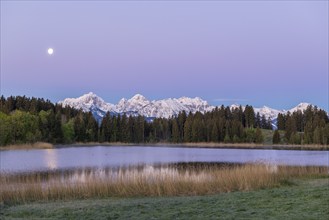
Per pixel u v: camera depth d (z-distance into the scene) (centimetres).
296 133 14300
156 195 2150
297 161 5447
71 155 7262
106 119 15325
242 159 6206
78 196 2139
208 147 12538
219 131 15312
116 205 1717
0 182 2592
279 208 1421
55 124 12962
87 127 14900
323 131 13288
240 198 1752
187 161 5728
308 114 16862
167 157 6762
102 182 2294
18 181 2741
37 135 11669
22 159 6038
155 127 16800
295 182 2641
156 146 13212
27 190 2123
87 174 3559
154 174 2722
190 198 1914
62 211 1634
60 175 3491
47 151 8788
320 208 1366
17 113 12106
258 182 2391
